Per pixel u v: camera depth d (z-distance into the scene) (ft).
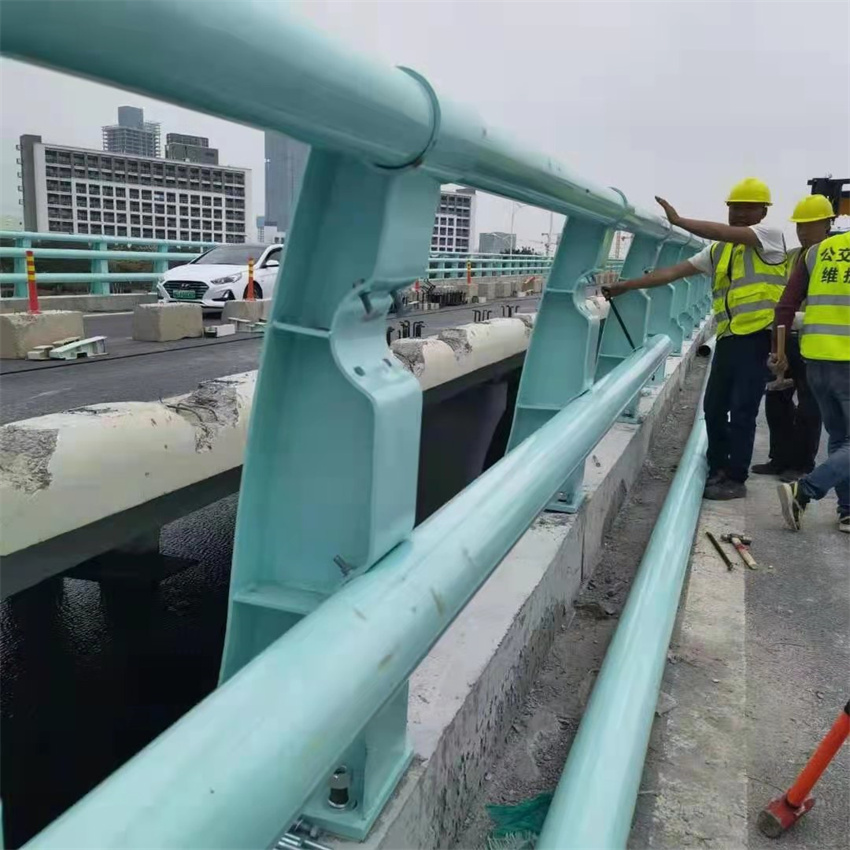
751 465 20.33
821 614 12.09
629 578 13.56
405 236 5.06
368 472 5.22
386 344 5.65
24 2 2.30
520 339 22.08
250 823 3.05
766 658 10.77
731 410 17.11
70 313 27.66
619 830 6.36
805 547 14.66
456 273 69.56
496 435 26.30
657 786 8.07
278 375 5.16
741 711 9.40
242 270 43.98
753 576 13.33
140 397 18.83
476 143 5.20
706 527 15.51
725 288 16.63
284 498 5.44
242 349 29.30
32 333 26.09
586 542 12.96
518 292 77.10
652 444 22.17
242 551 5.31
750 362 16.61
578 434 9.09
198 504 9.73
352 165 4.73
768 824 7.53
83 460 7.75
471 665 7.83
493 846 7.34
